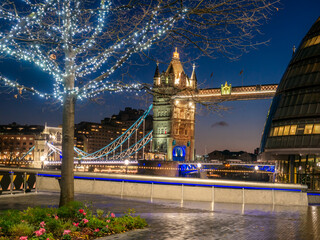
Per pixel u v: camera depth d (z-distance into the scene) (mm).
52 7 15617
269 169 142750
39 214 13812
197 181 24922
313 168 67438
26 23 13461
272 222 16891
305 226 15969
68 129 16641
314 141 66625
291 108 71750
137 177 26594
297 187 24344
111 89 16453
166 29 15062
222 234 13703
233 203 24172
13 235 12008
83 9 16047
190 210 20500
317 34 74500
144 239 12609
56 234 12750
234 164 160375
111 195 26828
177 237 12984
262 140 85188
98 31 16109
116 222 14484
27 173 28859
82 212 14812
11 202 22266
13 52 14898
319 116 67438
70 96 16641
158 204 22641
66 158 16547
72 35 16422
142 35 15156
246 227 15344
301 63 74062
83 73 17078
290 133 70125
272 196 24422
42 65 15812
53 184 30328
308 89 70562
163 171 184875
